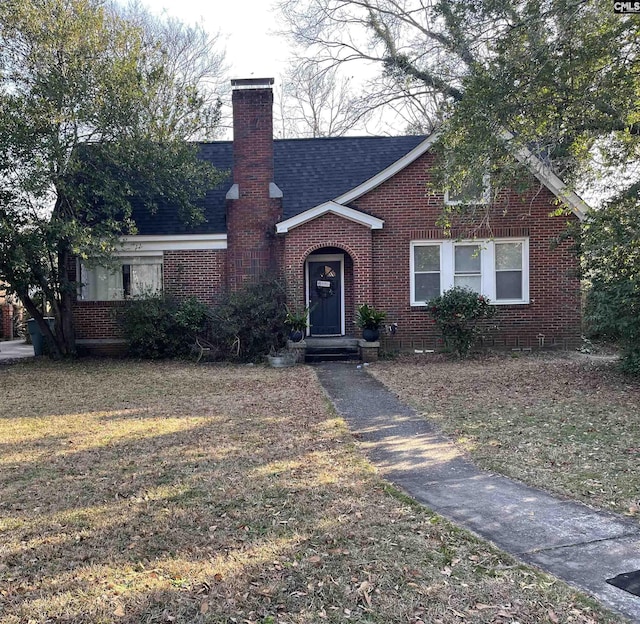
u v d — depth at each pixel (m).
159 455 6.25
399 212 15.28
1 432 7.39
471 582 3.47
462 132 10.84
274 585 3.45
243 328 14.33
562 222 15.06
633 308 10.52
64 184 13.07
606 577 3.54
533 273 15.22
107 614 3.16
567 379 10.71
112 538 4.16
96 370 13.26
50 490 5.20
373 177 15.12
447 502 4.89
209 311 14.77
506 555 3.83
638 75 9.60
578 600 3.26
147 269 16.28
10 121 12.44
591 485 5.24
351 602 3.27
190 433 7.20
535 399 9.05
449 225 12.72
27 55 13.55
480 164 10.64
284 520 4.43
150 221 16.08
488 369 12.18
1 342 25.70
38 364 14.52
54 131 12.93
